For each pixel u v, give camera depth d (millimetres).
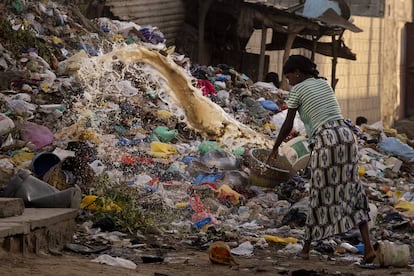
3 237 7652
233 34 27328
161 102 17078
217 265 8922
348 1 37594
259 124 19266
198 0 26625
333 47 27359
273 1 34375
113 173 13141
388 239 11898
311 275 8453
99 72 17062
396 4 38719
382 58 36812
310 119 9750
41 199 9938
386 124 37750
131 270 8000
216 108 16906
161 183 13242
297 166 14445
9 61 16859
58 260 8109
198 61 26141
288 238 11055
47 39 18609
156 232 10945
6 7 18828
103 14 24406
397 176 17422
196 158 14859
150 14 26172
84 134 14344
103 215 10984
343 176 9555
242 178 14070
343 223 9500
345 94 33062
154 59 17766
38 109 15258
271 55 30203
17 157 13000
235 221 12352
